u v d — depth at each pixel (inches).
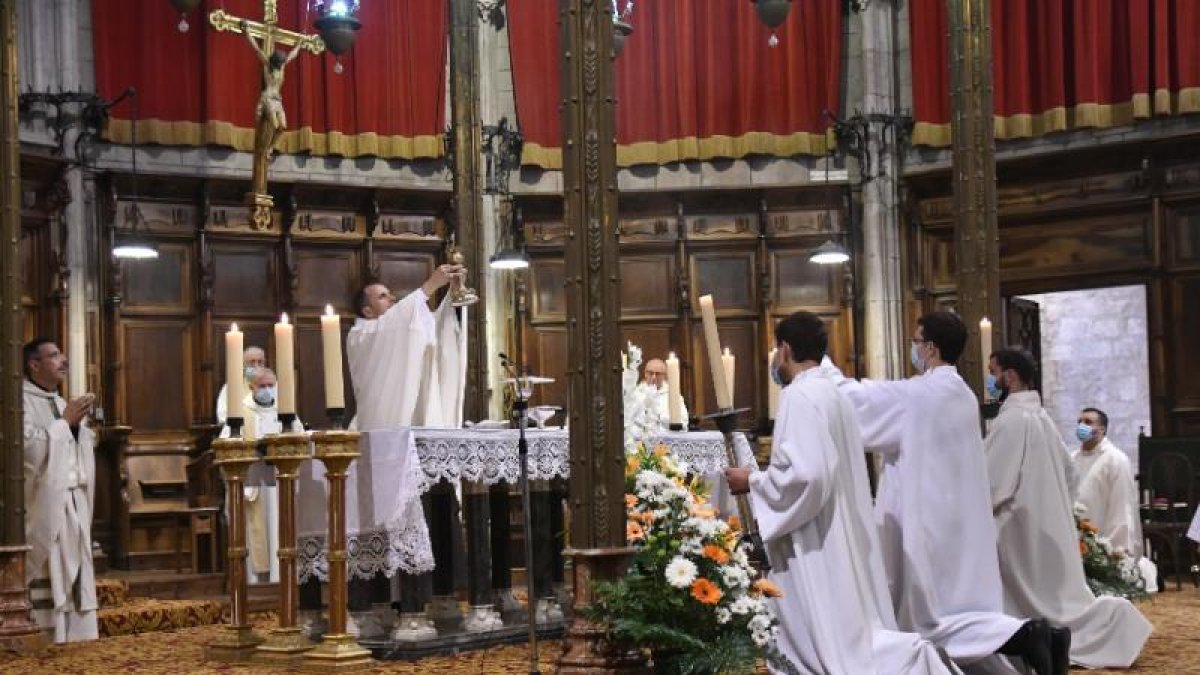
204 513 553.0
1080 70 681.6
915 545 297.4
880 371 704.4
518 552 597.3
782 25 717.3
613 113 293.3
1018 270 700.0
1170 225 665.0
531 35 709.3
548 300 711.7
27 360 434.3
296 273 665.0
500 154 700.7
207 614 470.0
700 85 720.3
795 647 276.8
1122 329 876.0
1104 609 337.7
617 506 285.3
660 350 716.7
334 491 321.7
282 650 333.4
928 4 705.0
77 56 627.5
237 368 352.5
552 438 364.8
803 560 275.0
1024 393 352.5
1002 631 282.5
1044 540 342.3
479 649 347.6
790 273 717.9
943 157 710.5
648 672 281.1
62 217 612.7
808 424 273.6
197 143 646.5
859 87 722.8
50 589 418.9
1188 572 618.8
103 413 615.8
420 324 374.9
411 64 691.4
